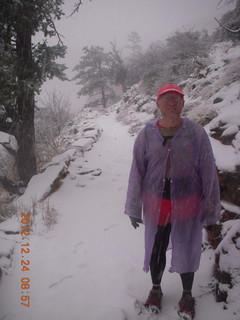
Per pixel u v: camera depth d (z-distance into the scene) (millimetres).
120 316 2541
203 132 2229
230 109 4676
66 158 7738
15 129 7387
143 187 2459
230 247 2691
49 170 6531
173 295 2803
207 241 3438
